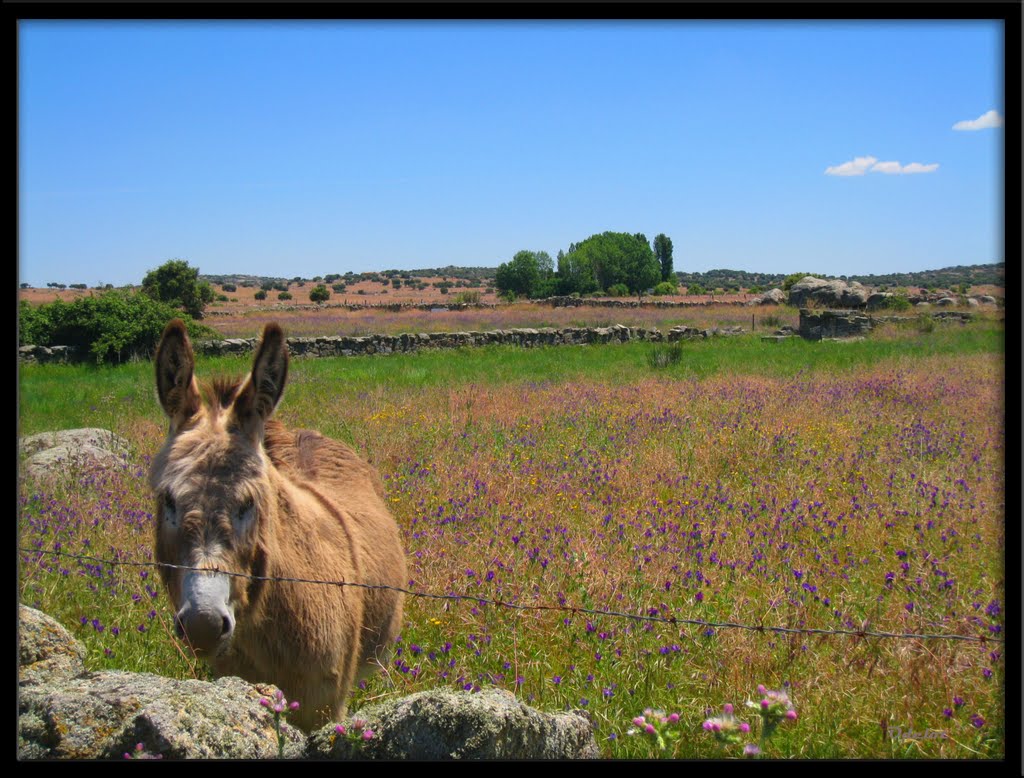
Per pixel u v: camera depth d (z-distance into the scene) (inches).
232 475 122.5
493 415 518.3
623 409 534.0
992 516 275.9
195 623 111.6
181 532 118.4
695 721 156.3
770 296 2310.5
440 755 111.3
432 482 333.7
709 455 387.5
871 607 208.5
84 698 120.0
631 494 320.5
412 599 210.2
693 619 196.9
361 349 1099.9
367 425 475.2
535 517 280.8
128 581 219.5
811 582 222.4
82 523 269.3
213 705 119.6
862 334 1256.2
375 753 112.7
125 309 976.9
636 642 185.3
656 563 232.4
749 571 232.5
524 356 1076.5
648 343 1250.0
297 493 146.9
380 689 166.6
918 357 904.3
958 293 1926.7
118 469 364.5
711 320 1732.3
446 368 904.9
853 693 164.7
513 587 213.9
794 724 152.1
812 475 355.3
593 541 247.6
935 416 506.3
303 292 4266.7
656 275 4375.0
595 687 168.4
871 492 322.7
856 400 569.3
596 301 2551.7
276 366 130.4
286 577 131.4
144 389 686.5
